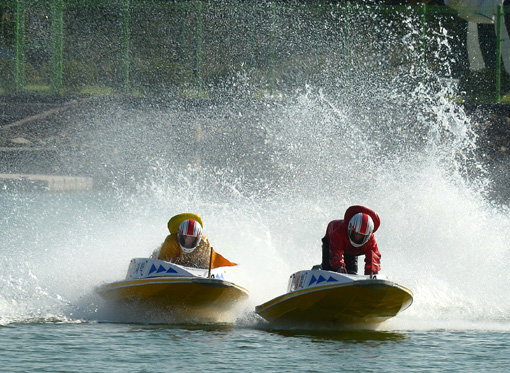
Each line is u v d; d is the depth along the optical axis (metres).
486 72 152.88
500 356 36.53
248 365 34.28
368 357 36.06
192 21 159.12
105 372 32.81
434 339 40.41
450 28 155.50
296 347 37.94
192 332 41.25
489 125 141.88
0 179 131.62
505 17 155.25
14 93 152.12
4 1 154.25
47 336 39.41
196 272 43.34
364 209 42.97
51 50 156.50
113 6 154.00
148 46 160.00
